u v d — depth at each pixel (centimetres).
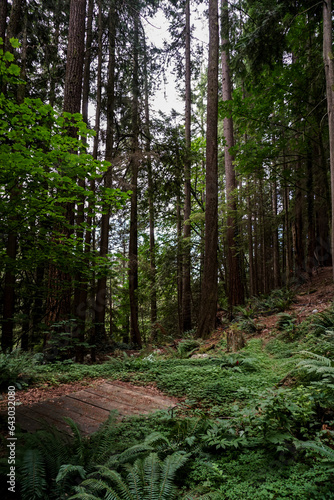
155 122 1400
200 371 620
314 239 1280
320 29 982
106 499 239
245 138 1561
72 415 450
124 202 456
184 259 1528
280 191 1742
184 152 1389
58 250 476
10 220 432
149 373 666
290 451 291
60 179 402
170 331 1700
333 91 734
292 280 1331
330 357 493
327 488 232
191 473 289
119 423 399
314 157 1165
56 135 377
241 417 362
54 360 778
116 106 1355
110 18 1233
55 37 1258
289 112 1112
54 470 283
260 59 951
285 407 332
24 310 1023
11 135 369
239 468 283
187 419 381
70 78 799
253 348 798
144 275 1673
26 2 1044
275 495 238
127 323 1944
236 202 1409
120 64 1359
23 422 421
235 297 1345
